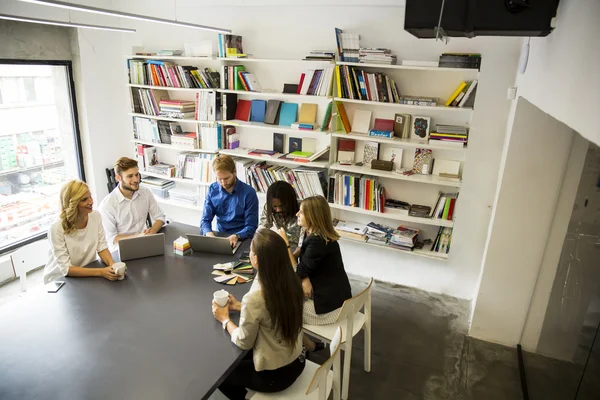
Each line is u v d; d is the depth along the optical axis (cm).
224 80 425
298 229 301
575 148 273
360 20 371
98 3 456
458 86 356
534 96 227
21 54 404
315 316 258
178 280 248
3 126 411
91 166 488
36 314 212
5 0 380
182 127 483
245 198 329
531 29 187
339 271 259
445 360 310
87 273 249
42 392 163
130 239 267
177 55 445
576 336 203
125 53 491
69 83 456
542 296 309
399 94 377
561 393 213
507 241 306
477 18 192
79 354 184
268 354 193
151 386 168
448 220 378
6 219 427
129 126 521
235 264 265
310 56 379
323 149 404
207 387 168
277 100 424
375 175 392
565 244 264
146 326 205
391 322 356
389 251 418
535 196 291
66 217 255
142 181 505
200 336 199
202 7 431
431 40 352
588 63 135
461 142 350
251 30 418
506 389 284
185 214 520
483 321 333
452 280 398
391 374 293
